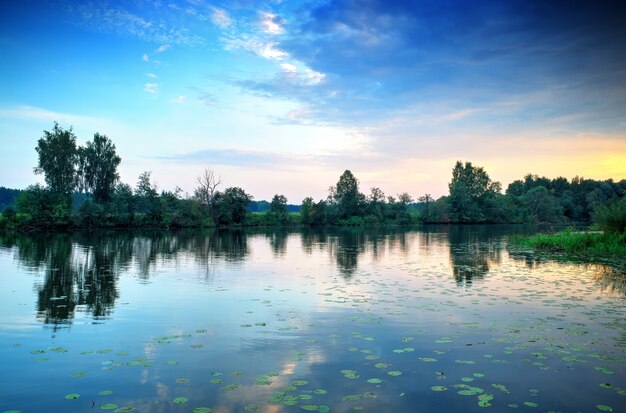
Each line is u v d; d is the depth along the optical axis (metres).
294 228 89.19
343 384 7.49
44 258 26.62
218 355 8.95
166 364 8.42
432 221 116.56
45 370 8.10
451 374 7.95
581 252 30.67
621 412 6.52
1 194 120.19
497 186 135.00
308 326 11.14
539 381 7.65
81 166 75.06
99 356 8.87
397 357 8.84
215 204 86.75
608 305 13.66
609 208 33.97
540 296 15.09
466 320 11.76
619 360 8.67
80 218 65.19
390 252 32.88
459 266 23.77
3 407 6.61
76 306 13.45
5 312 12.66
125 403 6.74
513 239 44.62
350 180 111.44
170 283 17.83
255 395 7.03
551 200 123.81
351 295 15.30
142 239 45.72
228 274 20.55
